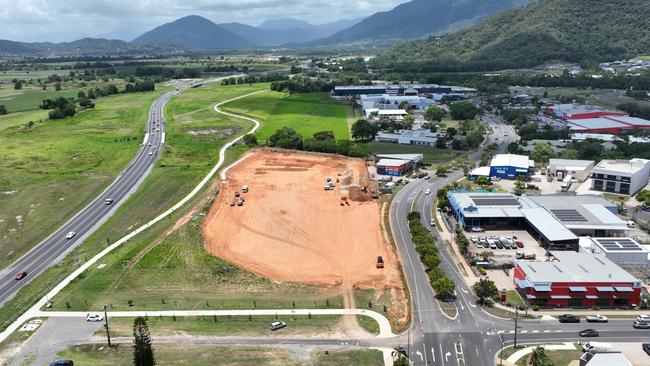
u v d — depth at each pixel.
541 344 101.62
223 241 153.62
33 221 173.25
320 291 125.19
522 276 121.50
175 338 105.44
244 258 142.88
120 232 163.12
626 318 111.00
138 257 144.25
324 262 140.50
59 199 193.00
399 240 154.12
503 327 108.25
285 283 129.25
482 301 118.19
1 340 106.25
